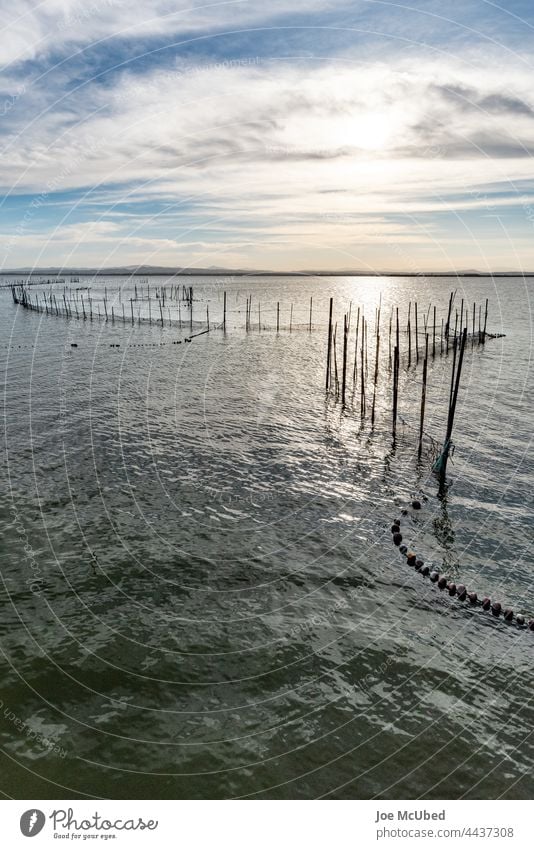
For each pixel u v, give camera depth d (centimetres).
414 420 4153
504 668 1714
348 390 5091
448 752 1416
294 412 4388
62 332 8850
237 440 3709
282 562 2270
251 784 1330
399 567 2255
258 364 6372
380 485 3022
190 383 5356
